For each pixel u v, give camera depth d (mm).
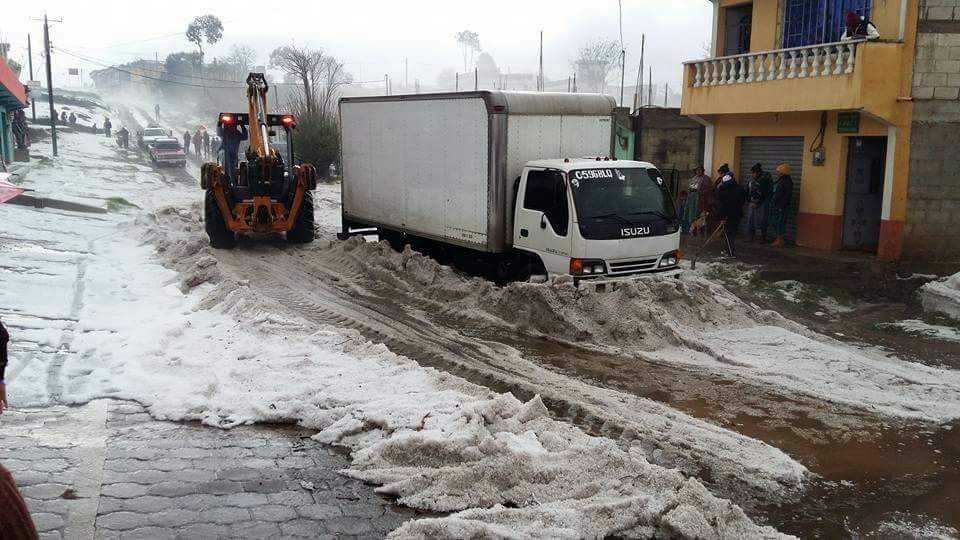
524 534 5031
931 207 15125
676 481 5746
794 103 16062
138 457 6168
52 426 6660
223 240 17250
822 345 10102
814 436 7375
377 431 6637
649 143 21094
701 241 18391
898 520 5828
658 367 9367
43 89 74625
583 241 11180
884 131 15172
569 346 10219
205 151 48000
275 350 8633
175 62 94875
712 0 19875
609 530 5191
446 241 13852
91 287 11781
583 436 6484
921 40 14672
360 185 16812
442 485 5691
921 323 12031
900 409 8039
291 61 70625
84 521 5129
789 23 17578
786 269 15086
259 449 6441
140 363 8227
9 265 12727
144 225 19000
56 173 32375
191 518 5270
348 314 11688
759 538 5219
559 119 12883
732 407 8086
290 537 5086
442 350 9875
